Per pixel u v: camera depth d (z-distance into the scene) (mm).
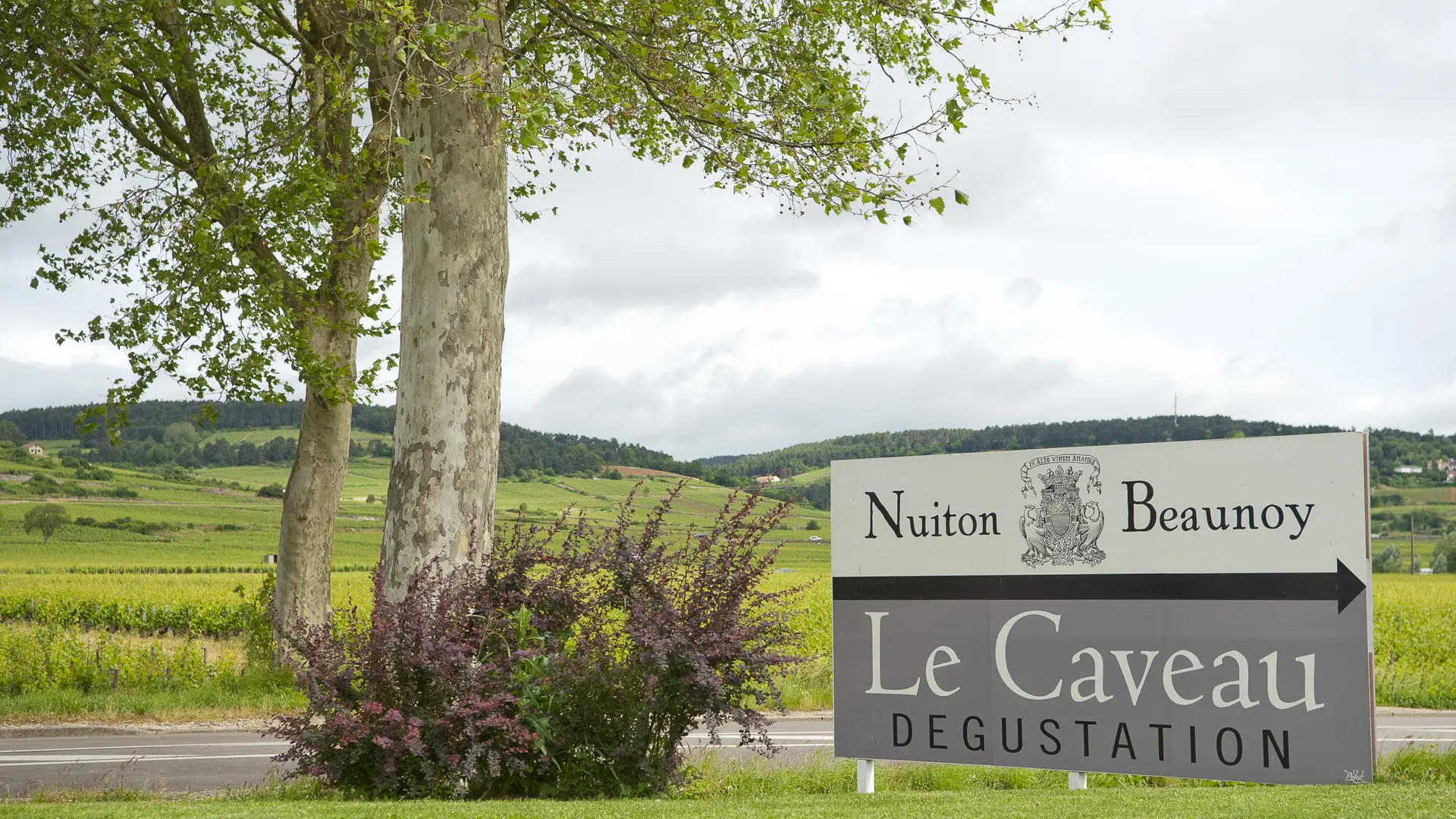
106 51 13898
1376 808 4574
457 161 9000
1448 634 23141
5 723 14648
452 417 8766
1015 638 7246
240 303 14602
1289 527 6512
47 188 16250
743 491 7406
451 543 8633
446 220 8945
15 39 14156
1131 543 6945
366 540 93188
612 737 6855
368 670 6730
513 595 7324
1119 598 6949
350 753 6578
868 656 7723
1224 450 6727
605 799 6340
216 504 124188
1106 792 6078
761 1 12602
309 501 17016
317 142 14961
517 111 8508
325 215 14852
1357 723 6270
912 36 12406
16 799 8133
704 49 10375
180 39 15641
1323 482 6441
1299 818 4320
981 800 5602
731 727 13984
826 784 8242
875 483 7809
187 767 10875
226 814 5148
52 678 17531
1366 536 6309
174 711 15336
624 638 7008
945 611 7484
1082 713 6996
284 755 6695
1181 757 6699
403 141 8812
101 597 33531
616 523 7363
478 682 6703
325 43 14930
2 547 88938
